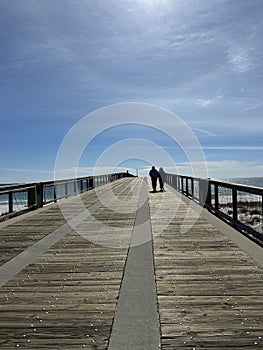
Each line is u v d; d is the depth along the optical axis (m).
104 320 3.65
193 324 3.52
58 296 4.33
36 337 3.31
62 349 3.10
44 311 3.89
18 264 5.79
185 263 5.68
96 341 3.23
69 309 3.93
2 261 5.99
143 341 3.21
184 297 4.22
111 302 4.12
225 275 5.02
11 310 3.93
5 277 5.10
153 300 4.15
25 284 4.79
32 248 6.91
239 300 4.10
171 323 3.54
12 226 9.48
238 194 9.27
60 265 5.70
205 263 5.65
